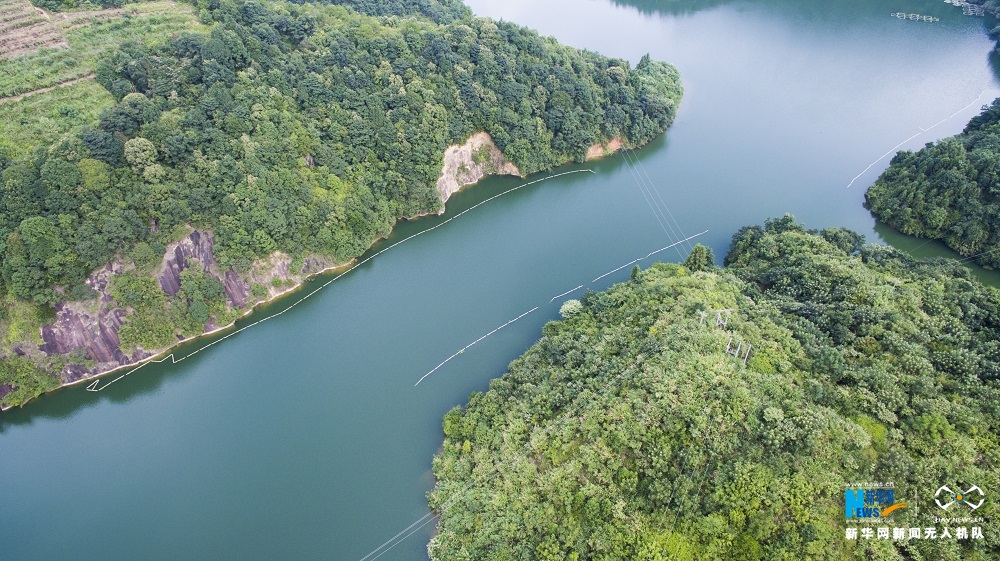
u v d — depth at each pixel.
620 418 65.31
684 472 59.72
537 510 63.34
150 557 70.38
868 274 85.69
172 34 108.44
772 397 63.25
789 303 82.62
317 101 113.88
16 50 100.31
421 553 68.31
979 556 51.16
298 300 105.00
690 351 68.75
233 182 98.50
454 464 74.50
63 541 72.44
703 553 54.78
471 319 100.62
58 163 84.88
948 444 58.06
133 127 92.88
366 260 113.69
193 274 95.00
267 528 72.50
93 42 105.00
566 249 116.06
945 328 75.75
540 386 76.69
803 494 54.69
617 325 82.62
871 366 67.38
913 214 113.94
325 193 109.38
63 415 88.25
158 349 94.12
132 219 89.31
